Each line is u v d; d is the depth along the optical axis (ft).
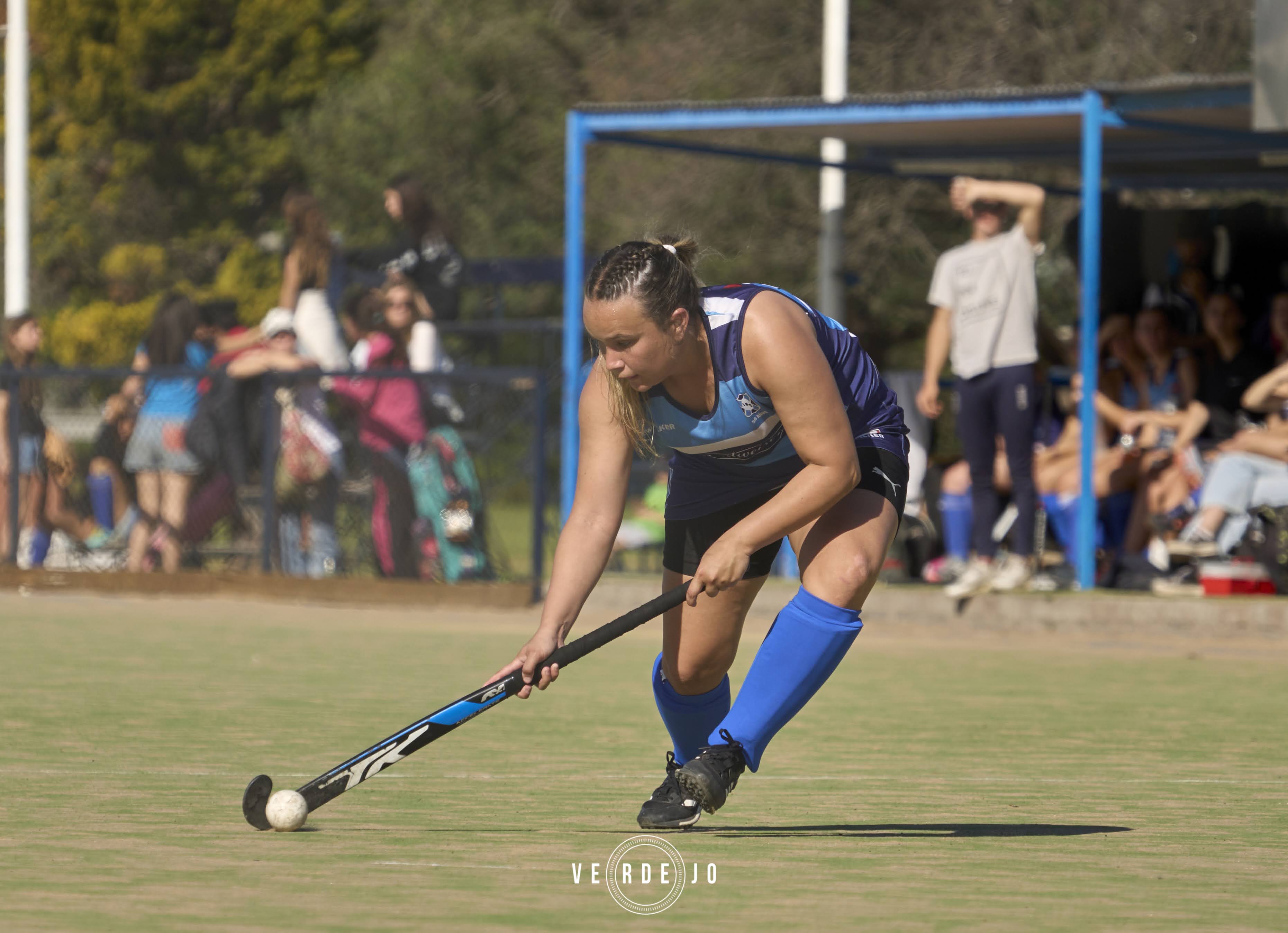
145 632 113.29
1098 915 36.65
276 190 375.25
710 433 45.96
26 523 145.89
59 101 367.04
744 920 35.83
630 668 98.17
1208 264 133.49
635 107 134.41
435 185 329.52
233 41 370.73
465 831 47.32
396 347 140.87
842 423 44.24
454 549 132.98
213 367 142.92
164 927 34.71
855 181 233.96
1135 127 125.29
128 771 59.16
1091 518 118.11
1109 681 91.20
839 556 45.39
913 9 239.91
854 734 72.18
